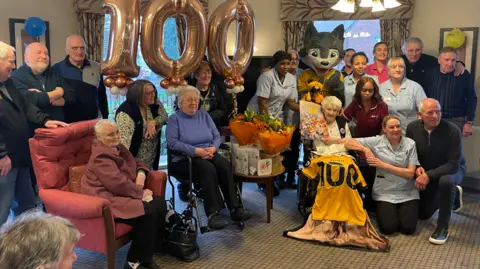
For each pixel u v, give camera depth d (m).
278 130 3.58
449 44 4.95
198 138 3.51
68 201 2.63
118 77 3.35
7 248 1.15
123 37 3.26
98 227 2.61
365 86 3.74
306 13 5.49
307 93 4.07
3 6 4.39
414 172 3.48
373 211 3.97
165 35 5.29
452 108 4.48
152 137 3.43
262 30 5.68
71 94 3.63
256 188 4.80
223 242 3.38
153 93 3.36
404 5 5.23
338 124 3.74
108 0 3.29
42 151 2.79
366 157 3.54
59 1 4.67
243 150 3.56
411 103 4.00
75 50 3.74
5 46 2.78
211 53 3.76
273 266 2.99
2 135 2.87
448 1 5.12
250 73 4.83
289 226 3.70
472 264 3.00
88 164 2.82
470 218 3.85
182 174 3.47
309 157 3.71
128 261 2.81
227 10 3.68
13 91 2.97
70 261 1.26
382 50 4.38
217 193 3.33
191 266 2.98
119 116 3.29
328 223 3.39
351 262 3.04
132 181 2.91
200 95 3.91
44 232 1.19
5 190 2.91
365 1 3.51
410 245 3.31
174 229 3.08
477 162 4.59
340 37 4.40
